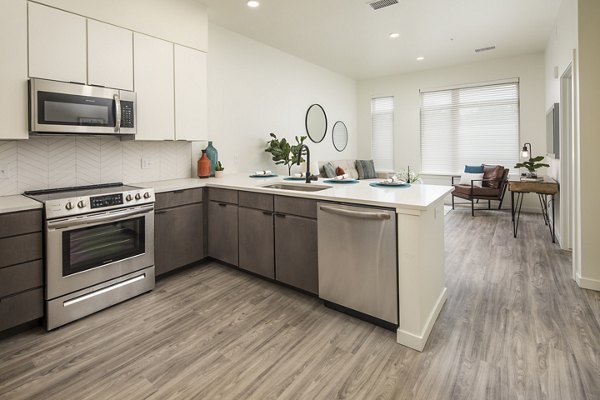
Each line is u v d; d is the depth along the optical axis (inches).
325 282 91.4
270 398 59.6
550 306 91.4
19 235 78.2
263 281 113.1
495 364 67.5
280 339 78.3
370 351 73.2
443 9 146.3
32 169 99.7
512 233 171.8
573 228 108.8
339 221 86.0
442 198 87.8
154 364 69.3
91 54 99.0
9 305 77.2
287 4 138.1
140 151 127.1
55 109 89.9
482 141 243.3
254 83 182.1
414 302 73.8
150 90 114.9
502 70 229.1
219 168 148.6
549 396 58.4
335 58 220.2
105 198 91.9
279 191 101.7
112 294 95.0
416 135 267.6
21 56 85.7
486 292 101.7
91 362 70.1
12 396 60.2
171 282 112.7
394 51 205.9
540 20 161.0
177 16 123.0
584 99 98.5
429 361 69.2
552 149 174.7
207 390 61.7
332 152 260.7
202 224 125.6
